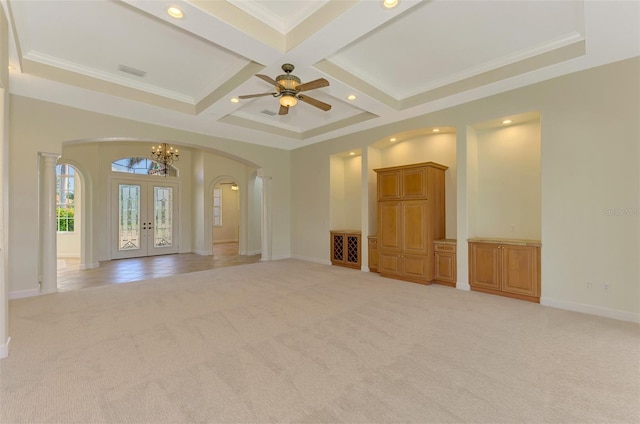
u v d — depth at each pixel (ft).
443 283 16.29
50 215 15.03
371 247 19.98
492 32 10.61
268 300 13.57
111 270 21.59
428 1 9.08
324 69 12.25
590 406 6.18
